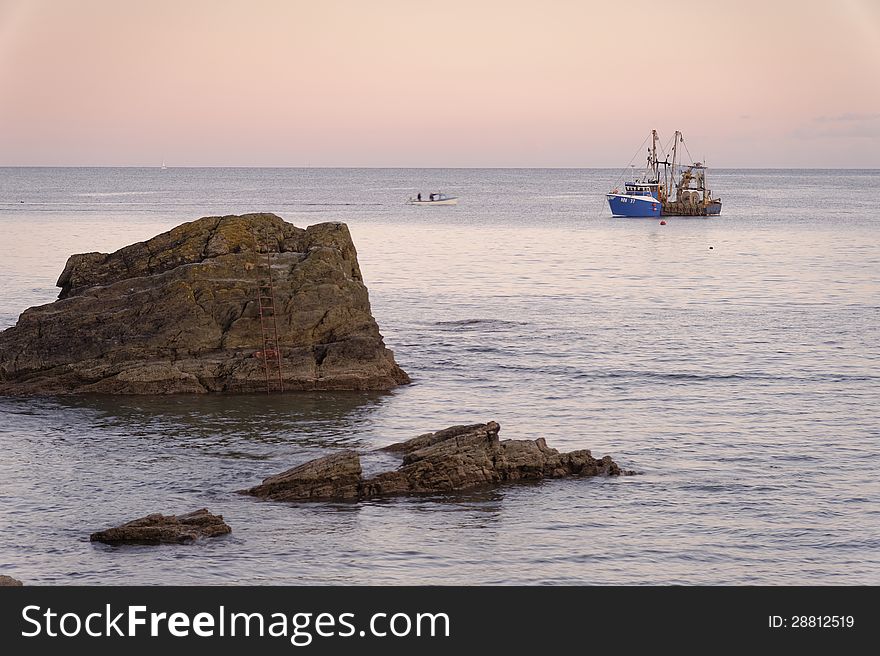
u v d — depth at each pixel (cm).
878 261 16288
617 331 9900
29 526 4753
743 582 4284
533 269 15125
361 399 7106
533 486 5331
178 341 7238
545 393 7375
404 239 19925
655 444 6122
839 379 7856
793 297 12319
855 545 4656
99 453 5844
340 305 7425
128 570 4294
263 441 6091
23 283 12269
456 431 5603
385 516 4909
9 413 6631
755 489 5347
